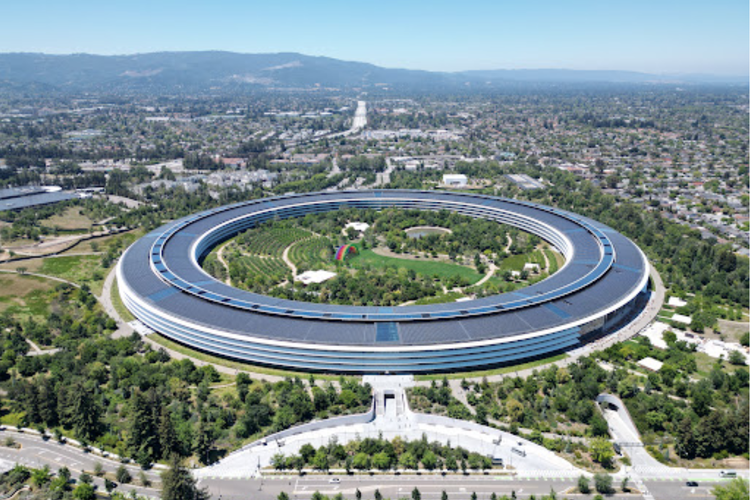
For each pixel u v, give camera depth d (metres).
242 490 185.62
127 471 191.25
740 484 173.50
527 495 182.00
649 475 189.88
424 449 199.25
